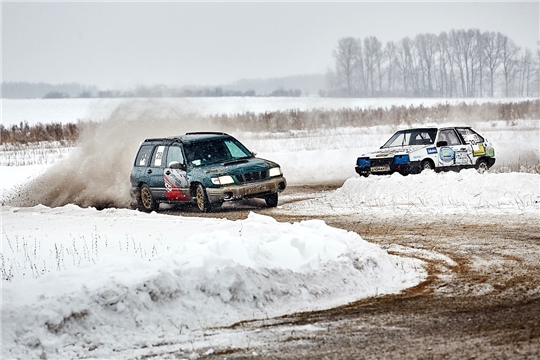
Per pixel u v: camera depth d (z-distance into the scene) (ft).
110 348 36.99
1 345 36.01
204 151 100.12
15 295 41.01
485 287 47.78
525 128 244.83
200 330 39.70
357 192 102.17
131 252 59.00
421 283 50.06
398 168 109.29
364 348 35.24
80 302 39.68
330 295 46.39
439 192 94.22
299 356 34.47
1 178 153.17
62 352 36.42
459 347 34.58
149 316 40.45
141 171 105.60
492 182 91.04
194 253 47.96
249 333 38.81
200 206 96.17
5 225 80.94
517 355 32.78
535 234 67.31
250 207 99.86
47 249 62.13
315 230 58.65
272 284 45.11
